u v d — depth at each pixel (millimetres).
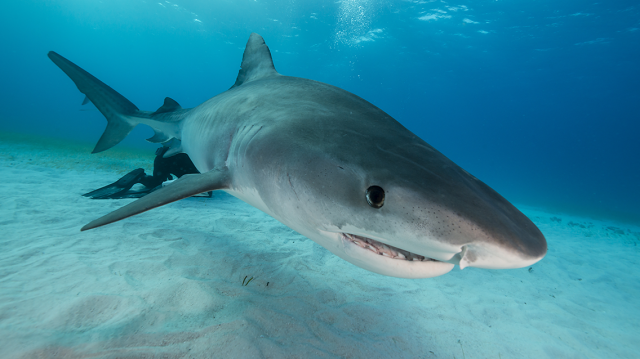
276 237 4391
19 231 3326
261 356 1733
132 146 27125
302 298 2602
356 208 1314
